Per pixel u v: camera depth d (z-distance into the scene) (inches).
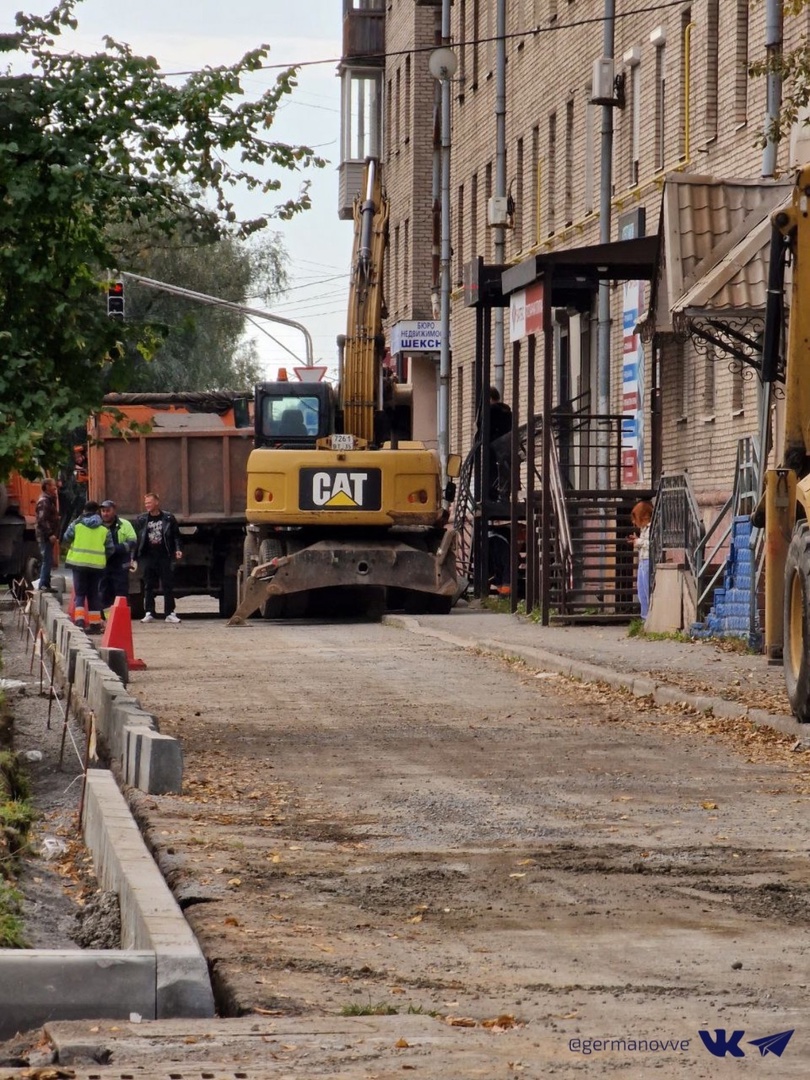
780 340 1637.6
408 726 1612.9
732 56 2874.0
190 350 7381.9
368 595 3307.1
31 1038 652.1
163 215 1453.0
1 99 1406.3
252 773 1328.7
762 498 1656.0
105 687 1566.2
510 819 1124.5
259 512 3225.9
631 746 1472.7
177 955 689.6
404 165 6058.1
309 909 864.3
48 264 1443.2
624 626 2773.1
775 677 1894.7
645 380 3243.1
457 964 753.6
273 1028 637.9
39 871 1008.2
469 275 3462.1
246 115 1449.3
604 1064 587.5
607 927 828.0
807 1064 591.2
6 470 1488.7
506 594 3452.3
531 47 4311.0
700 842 1040.8
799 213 1593.3
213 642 2667.3
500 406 3590.1
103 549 2945.4
